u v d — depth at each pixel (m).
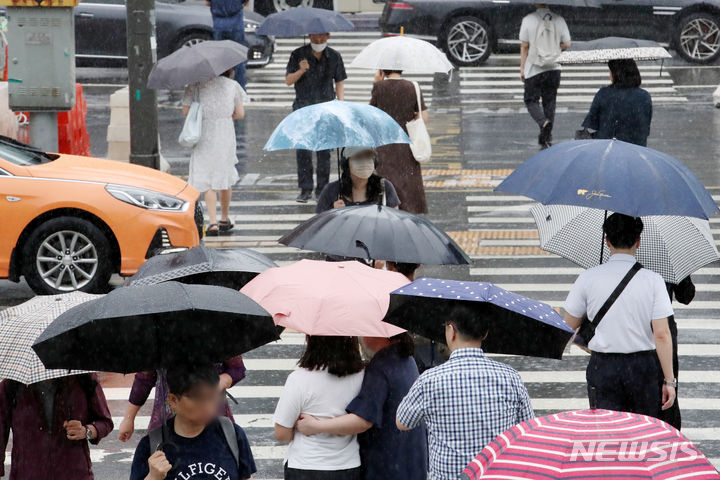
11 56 45.84
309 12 55.22
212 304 16.20
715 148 66.44
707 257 25.22
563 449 11.86
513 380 18.28
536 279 44.41
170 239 42.00
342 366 19.98
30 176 41.53
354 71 88.94
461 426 17.98
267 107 78.75
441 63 46.34
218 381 15.73
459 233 51.06
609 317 23.62
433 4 87.25
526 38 67.56
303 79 55.38
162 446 16.17
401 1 87.62
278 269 20.97
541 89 67.94
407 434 20.23
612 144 23.39
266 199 57.78
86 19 86.12
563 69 89.81
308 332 19.19
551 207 26.72
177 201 42.59
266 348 37.53
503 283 43.88
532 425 12.41
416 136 45.06
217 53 49.00
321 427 19.86
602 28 87.75
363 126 31.19
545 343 19.23
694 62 88.44
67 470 20.91
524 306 18.67
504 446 12.20
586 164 22.84
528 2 87.50
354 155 30.56
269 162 65.56
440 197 57.16
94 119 74.25
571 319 24.19
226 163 50.41
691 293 26.41
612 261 24.00
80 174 42.22
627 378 23.73
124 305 16.06
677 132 70.44
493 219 53.44
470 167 63.25
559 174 22.89
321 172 56.62
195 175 50.25
